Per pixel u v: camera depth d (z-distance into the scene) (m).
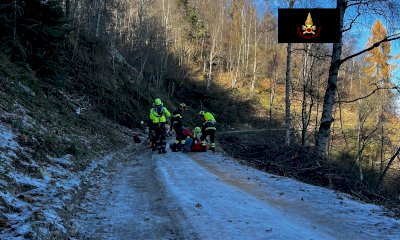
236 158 13.37
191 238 4.09
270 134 23.34
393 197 10.64
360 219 4.81
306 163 10.91
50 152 7.73
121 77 34.66
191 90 64.62
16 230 3.41
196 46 75.94
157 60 53.78
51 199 4.88
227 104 63.09
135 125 29.12
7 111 8.15
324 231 4.35
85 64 27.97
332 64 11.48
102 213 5.24
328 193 6.52
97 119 20.31
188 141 14.63
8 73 10.79
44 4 14.45
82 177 7.20
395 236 4.05
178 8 76.25
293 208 5.54
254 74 69.00
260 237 4.05
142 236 4.23
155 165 10.48
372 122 34.75
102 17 38.53
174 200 5.91
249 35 73.38
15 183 5.05
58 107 14.20
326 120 11.48
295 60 30.86
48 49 15.91
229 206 5.48
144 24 50.84
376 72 29.02
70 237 4.06
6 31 12.73
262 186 7.35
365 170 28.81
